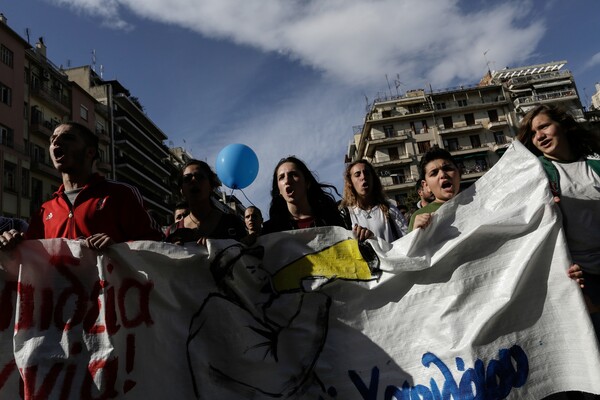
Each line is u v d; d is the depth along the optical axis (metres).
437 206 3.31
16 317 2.30
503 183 2.88
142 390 2.29
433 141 46.50
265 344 2.59
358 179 4.01
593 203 2.82
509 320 2.55
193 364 2.44
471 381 2.45
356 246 2.84
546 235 2.65
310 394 2.53
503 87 48.44
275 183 3.66
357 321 2.67
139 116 43.34
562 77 49.53
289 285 2.74
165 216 49.34
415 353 2.58
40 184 27.12
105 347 2.27
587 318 2.46
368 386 2.54
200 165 3.77
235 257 2.69
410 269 2.69
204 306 2.56
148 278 2.46
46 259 2.40
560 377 2.47
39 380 2.20
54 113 30.20
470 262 2.71
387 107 48.19
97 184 2.78
